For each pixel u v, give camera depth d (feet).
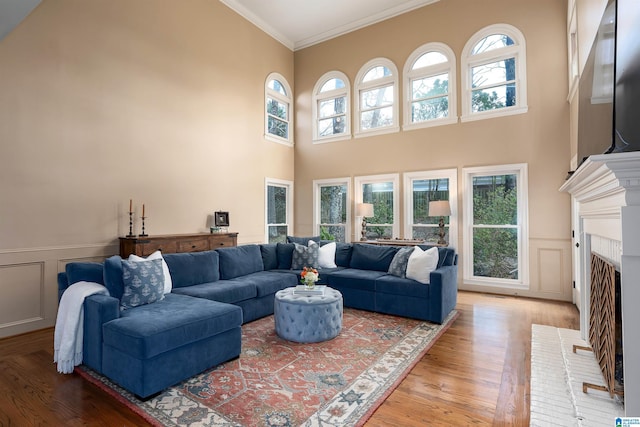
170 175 15.61
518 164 15.96
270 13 19.95
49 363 8.72
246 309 11.91
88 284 8.59
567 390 7.27
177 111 15.99
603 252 7.82
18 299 11.02
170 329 7.13
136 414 6.42
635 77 5.13
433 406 6.70
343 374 8.00
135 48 14.33
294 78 23.32
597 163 4.79
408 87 19.27
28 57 11.23
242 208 19.34
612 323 6.83
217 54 18.06
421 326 11.53
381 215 20.15
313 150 22.62
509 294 16.19
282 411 6.48
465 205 17.29
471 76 17.56
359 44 20.94
